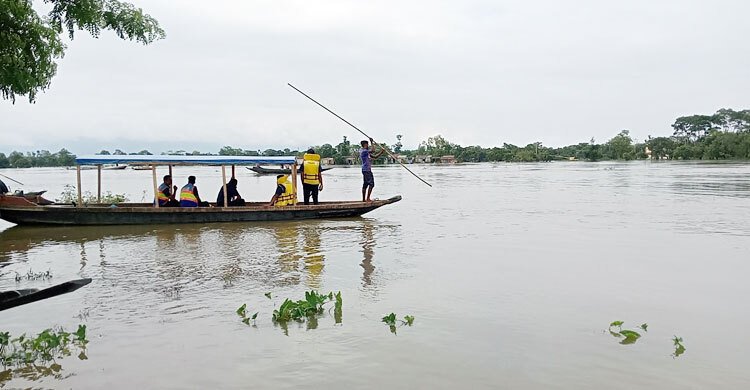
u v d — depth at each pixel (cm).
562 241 1138
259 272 867
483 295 725
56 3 914
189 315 653
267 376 487
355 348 547
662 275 830
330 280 811
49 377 488
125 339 577
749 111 12769
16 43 728
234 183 1603
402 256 985
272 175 6284
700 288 757
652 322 620
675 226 1343
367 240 1165
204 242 1150
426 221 1490
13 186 4131
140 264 934
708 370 495
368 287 769
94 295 739
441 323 617
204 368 504
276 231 1307
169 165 1483
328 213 1538
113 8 1041
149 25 1086
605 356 525
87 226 1384
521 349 542
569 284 779
